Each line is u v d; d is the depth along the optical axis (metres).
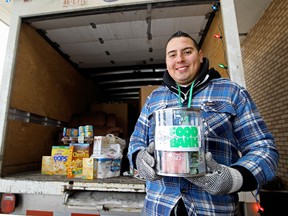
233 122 0.64
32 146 1.42
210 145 0.59
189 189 0.58
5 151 1.14
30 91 1.41
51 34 1.63
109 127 1.91
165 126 0.47
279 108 2.99
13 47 1.22
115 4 1.20
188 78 0.70
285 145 2.88
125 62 2.29
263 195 2.68
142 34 1.70
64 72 2.00
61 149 1.23
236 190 0.48
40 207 0.96
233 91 0.66
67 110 2.01
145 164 0.51
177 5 1.23
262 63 3.41
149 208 0.64
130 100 3.38
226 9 1.05
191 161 0.45
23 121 1.32
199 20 1.46
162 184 0.64
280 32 2.87
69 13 1.26
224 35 1.04
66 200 0.93
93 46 1.89
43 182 0.97
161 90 0.80
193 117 0.48
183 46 0.70
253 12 3.29
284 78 2.85
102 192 0.98
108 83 2.85
